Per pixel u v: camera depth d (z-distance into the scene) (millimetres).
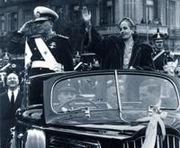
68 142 4660
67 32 34625
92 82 5336
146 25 42000
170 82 5645
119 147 4254
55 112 5094
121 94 5270
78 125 4637
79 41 33750
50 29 7312
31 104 6148
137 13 43688
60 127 4789
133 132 4277
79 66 10859
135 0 43562
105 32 43844
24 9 51094
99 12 45219
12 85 8000
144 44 6992
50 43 7184
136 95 5379
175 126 4504
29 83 6133
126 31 6891
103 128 4453
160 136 4316
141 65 6934
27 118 5414
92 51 6988
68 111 5141
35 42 7211
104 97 5273
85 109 5047
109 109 5172
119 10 43625
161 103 5504
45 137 4926
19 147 5590
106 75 5348
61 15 44375
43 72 7078
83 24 7000
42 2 46375
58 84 5281
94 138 4418
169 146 4363
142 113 4973
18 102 7988
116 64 6883
